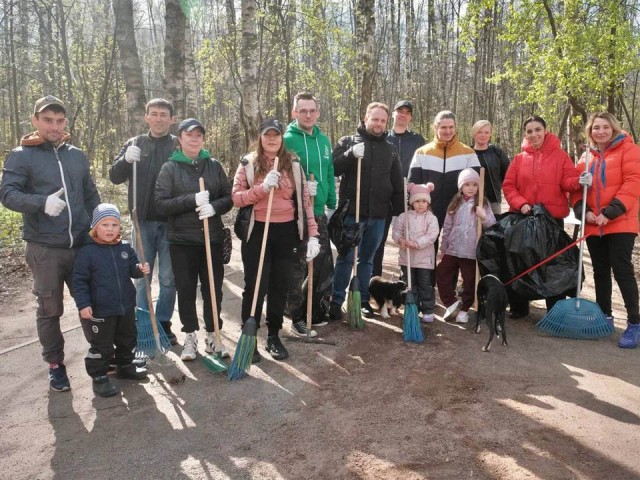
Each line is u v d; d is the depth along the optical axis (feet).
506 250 15.51
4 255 24.79
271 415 10.62
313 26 47.88
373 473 8.64
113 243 11.66
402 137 18.95
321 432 9.95
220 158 69.46
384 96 88.22
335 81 53.78
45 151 11.32
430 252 16.08
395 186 16.26
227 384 12.04
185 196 12.32
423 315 16.17
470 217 16.20
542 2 30.45
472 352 13.78
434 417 10.41
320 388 11.78
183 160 12.75
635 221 14.28
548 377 12.20
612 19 29.19
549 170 15.84
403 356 13.53
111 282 11.50
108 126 67.97
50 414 10.82
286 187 12.98
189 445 9.59
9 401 11.42
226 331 15.43
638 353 13.65
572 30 29.50
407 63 80.23
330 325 15.92
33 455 9.34
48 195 11.24
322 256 15.42
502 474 8.52
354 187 15.72
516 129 81.92
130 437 9.89
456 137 16.90
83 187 12.20
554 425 10.03
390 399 11.20
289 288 14.74
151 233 14.08
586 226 15.11
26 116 74.54
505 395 11.30
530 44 32.71
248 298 13.34
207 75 53.06
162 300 14.34
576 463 8.82
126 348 12.17
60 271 11.59
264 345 14.33
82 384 12.19
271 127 12.70
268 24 48.91
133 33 28.60
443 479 8.43
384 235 18.21
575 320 14.66
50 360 11.74
